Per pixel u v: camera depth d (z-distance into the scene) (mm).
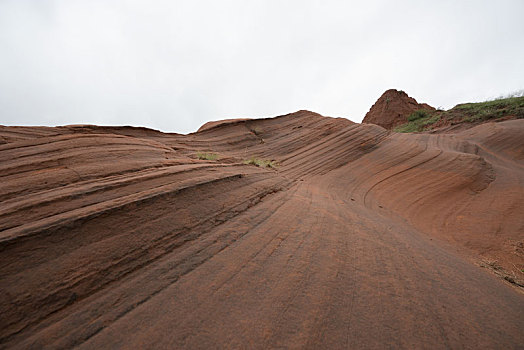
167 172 4539
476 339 1962
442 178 11391
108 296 2115
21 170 4074
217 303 2119
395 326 2008
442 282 2875
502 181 11438
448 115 33469
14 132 8039
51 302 1965
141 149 6348
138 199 3311
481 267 4688
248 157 13883
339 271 2812
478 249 5875
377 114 45938
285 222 4141
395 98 44969
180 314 1970
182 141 13805
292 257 3018
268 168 9734
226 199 4461
